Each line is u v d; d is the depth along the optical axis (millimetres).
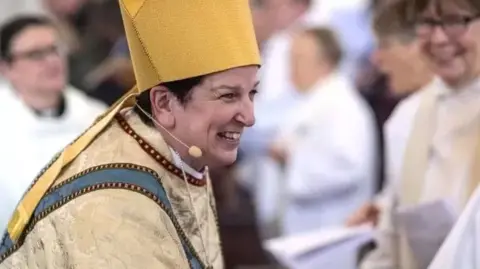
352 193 7852
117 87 8352
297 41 8297
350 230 5176
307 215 7973
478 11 4336
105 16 8766
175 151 3350
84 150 3340
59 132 6773
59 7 8992
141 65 3299
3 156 6461
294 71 8359
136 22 3248
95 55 8562
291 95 9219
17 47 6691
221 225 9023
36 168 6547
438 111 4754
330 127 7879
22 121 6645
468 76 4594
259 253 8797
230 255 8766
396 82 5129
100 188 3166
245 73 3223
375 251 5027
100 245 3037
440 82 4773
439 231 4348
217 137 3270
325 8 9570
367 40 8977
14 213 3426
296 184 7980
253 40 3281
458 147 4621
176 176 3363
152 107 3330
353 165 7781
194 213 3447
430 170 4730
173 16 3195
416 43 4801
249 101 3264
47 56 6738
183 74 3201
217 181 9070
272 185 8867
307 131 8008
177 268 3143
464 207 4309
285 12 9578
